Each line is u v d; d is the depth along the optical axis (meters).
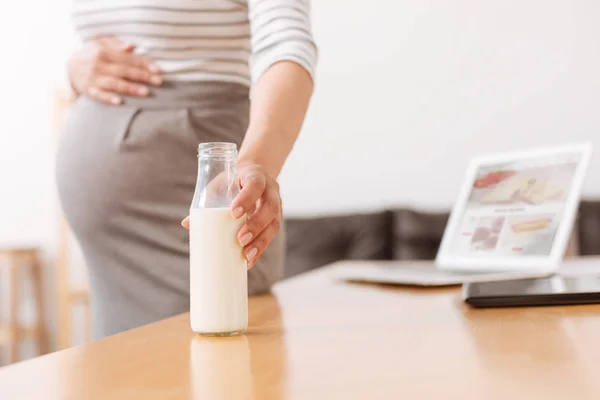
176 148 0.94
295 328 0.56
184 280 0.94
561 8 2.76
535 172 1.01
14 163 3.47
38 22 3.47
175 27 0.95
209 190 0.55
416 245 2.52
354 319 0.60
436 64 2.89
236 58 0.99
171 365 0.42
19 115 3.48
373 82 2.96
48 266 3.42
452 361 0.39
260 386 0.35
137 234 0.94
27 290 3.45
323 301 0.78
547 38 2.78
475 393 0.31
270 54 0.79
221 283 0.53
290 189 3.04
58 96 3.43
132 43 0.99
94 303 1.01
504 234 1.00
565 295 0.62
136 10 0.97
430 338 0.47
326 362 0.40
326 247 2.57
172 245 0.94
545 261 0.90
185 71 0.96
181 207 0.94
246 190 0.53
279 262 0.97
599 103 2.72
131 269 0.95
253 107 0.77
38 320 3.40
